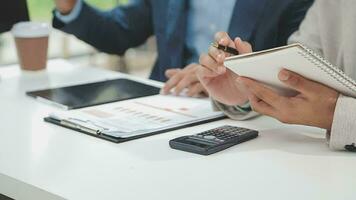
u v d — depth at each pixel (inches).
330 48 54.0
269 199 31.0
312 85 40.2
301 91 40.5
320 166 36.5
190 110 51.0
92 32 77.8
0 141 41.9
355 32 51.0
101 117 47.6
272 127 46.6
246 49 46.7
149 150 39.8
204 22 77.9
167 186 32.9
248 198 31.1
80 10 74.2
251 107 46.8
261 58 38.2
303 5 73.4
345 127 39.4
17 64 73.0
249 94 44.6
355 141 39.1
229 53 46.8
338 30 53.4
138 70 108.9
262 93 42.4
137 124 45.6
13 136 43.1
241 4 74.6
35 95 55.6
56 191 32.4
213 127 46.4
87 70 69.9
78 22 74.9
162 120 47.2
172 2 79.1
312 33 55.6
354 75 51.6
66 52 99.3
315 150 40.1
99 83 61.7
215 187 32.7
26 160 37.7
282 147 40.8
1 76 66.2
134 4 84.4
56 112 49.4
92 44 79.2
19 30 67.5
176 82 57.4
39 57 68.6
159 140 42.3
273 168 36.0
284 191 32.1
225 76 47.9
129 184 33.3
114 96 55.4
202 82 50.1
